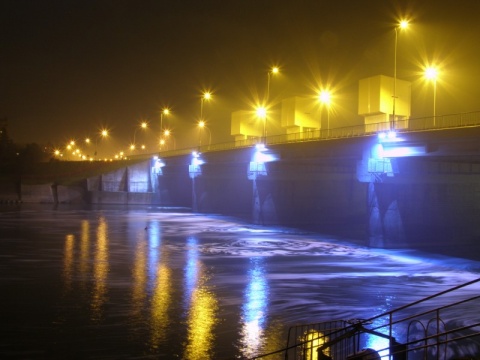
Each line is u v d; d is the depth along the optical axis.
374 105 61.81
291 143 63.44
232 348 19.00
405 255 45.00
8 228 61.16
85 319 22.55
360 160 51.12
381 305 26.16
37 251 43.19
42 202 114.94
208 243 52.16
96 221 74.12
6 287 28.75
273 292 28.81
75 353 18.33
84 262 38.06
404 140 46.16
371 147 49.81
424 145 44.56
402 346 11.92
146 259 40.38
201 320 22.70
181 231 63.53
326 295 28.30
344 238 58.22
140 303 25.62
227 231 64.56
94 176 118.25
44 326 21.44
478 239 55.25
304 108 81.25
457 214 53.91
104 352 18.45
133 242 51.44
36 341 19.55
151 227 67.75
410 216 50.50
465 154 42.16
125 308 24.58
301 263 39.94
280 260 41.31
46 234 56.22
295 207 76.06
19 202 113.25
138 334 20.55
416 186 51.03
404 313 24.27
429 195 52.06
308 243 53.19
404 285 31.59
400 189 50.09
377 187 49.22
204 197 98.12
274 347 19.09
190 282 31.28
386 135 47.88
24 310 23.89
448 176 53.12
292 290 29.44
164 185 121.19
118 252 43.94
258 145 71.44
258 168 71.88
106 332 20.73
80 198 117.00
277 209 74.31
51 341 19.56
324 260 41.66
